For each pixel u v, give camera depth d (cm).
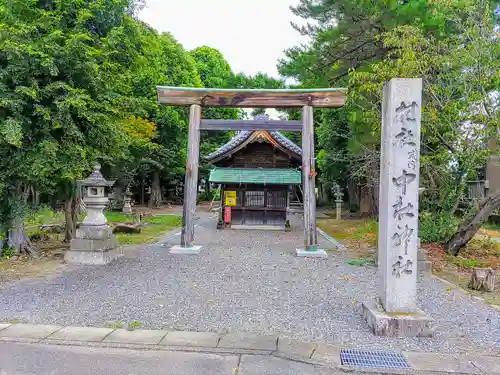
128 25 1090
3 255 875
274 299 609
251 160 1622
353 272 815
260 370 377
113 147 962
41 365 381
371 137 1235
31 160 800
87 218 877
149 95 2142
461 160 993
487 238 1237
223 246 1148
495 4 972
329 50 1317
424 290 686
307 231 1020
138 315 521
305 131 1048
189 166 1061
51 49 794
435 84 960
